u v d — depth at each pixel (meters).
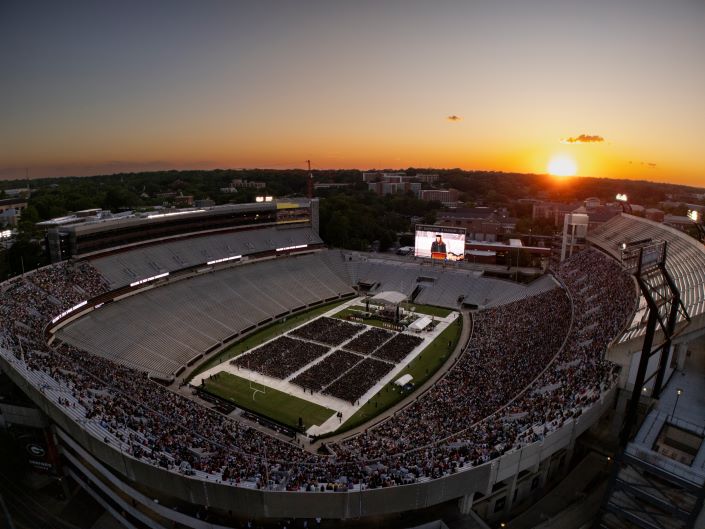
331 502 32.84
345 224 148.12
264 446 45.91
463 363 66.62
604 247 89.88
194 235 102.00
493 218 193.50
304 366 72.50
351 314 97.25
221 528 35.69
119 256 85.62
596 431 46.41
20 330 57.56
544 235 161.62
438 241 109.38
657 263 36.41
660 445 35.41
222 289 94.25
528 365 59.31
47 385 44.47
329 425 56.03
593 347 52.22
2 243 109.12
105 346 68.38
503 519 38.25
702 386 44.78
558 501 38.78
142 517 39.97
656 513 32.28
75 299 71.06
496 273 108.69
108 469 41.44
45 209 144.12
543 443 37.09
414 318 94.75
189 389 65.25
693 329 42.88
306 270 112.62
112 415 43.38
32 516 43.62
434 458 37.47
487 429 41.66
